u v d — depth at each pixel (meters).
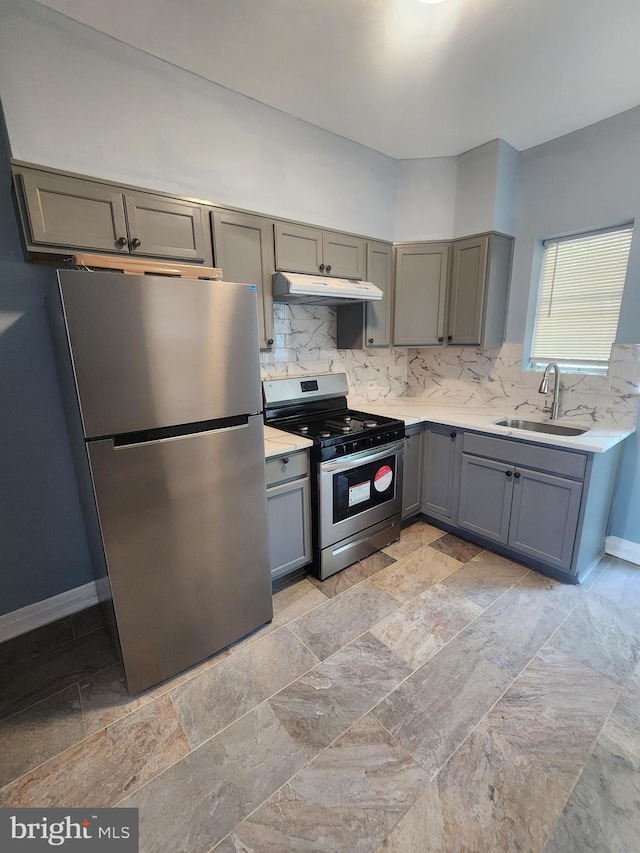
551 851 1.09
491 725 1.46
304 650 1.82
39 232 1.53
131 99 1.73
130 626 1.53
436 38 1.64
